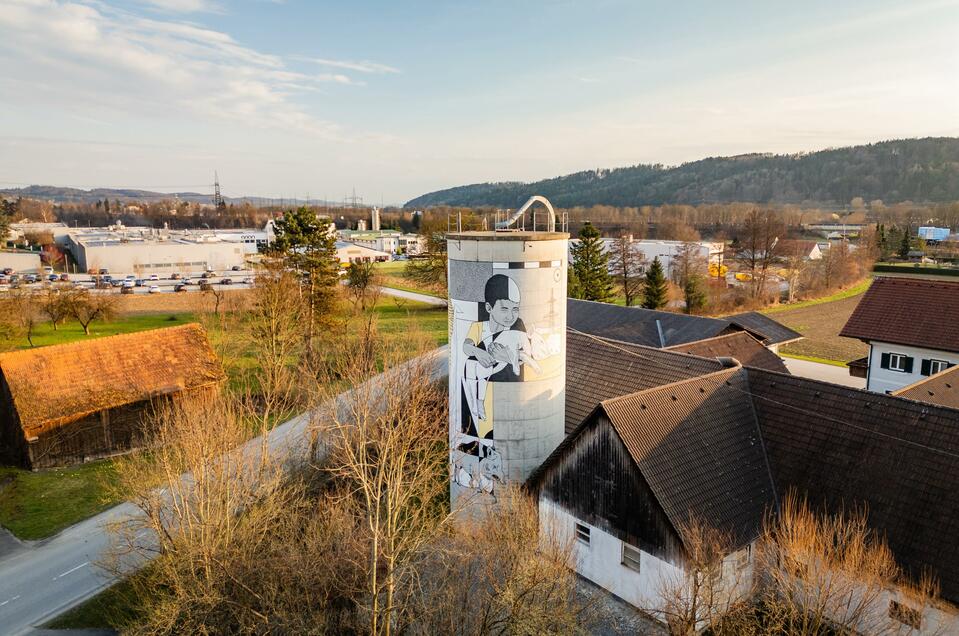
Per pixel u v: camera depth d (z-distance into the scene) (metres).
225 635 18.44
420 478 24.14
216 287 101.62
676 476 19.86
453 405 25.31
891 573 16.81
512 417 24.08
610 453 20.47
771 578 18.89
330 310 56.66
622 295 87.50
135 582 22.06
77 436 35.62
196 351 42.28
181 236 161.88
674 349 32.16
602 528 21.05
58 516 29.72
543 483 22.84
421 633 17.75
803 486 20.66
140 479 23.98
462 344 24.42
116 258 124.25
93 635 21.42
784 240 93.38
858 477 19.72
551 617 15.91
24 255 124.62
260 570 19.19
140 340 40.69
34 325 68.25
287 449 31.12
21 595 23.75
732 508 19.98
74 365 37.31
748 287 90.25
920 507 18.05
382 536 18.30
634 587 20.25
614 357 29.66
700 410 22.34
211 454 22.41
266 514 21.41
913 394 26.72
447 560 19.00
